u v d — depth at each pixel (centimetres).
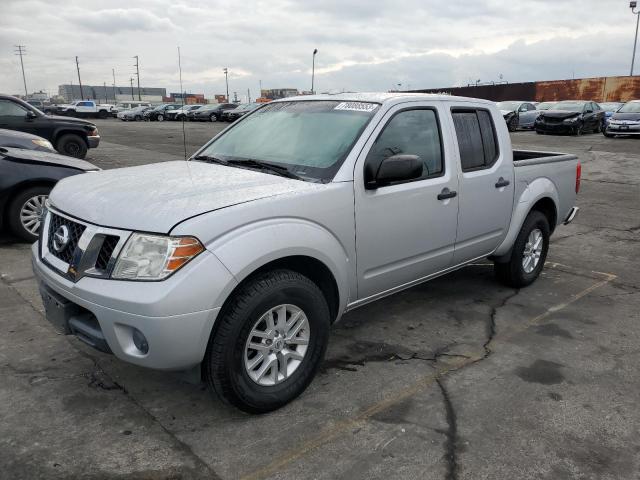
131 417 306
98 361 367
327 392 337
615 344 412
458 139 430
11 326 418
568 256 661
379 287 380
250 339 295
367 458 274
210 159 402
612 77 4062
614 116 2214
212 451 278
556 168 545
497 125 475
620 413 318
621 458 278
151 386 339
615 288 542
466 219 435
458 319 455
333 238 331
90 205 302
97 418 304
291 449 281
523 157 611
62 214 316
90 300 275
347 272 347
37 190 645
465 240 442
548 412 318
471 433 296
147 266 268
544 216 534
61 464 265
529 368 372
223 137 435
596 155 1647
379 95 405
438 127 416
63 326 304
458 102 441
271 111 433
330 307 352
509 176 476
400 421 307
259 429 297
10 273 541
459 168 423
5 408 311
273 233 293
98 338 282
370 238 357
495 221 469
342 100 404
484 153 457
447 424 304
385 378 355
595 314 471
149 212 279
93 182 342
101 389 334
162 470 263
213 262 271
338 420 307
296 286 306
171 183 325
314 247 314
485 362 380
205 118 4384
